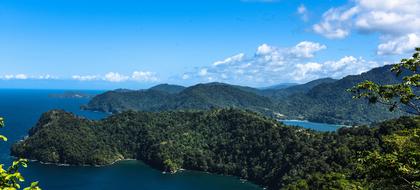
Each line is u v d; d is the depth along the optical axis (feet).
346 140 649.61
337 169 562.66
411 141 104.47
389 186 104.12
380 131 593.01
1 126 80.59
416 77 100.27
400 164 98.94
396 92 104.37
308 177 569.23
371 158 104.99
